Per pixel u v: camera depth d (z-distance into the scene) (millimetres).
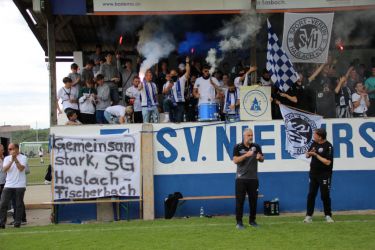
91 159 11828
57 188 11758
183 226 10180
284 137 12094
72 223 11664
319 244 8062
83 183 11773
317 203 12094
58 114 13250
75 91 13156
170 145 12016
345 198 12055
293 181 12047
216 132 12070
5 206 11219
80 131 11906
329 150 10031
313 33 12422
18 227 11172
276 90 12719
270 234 8953
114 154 11859
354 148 12133
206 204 12031
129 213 11992
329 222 10164
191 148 12031
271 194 12016
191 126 12055
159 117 13008
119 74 13961
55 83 12547
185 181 11992
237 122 12094
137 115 12945
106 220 11922
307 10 12664
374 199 12062
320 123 12148
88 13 12539
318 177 10141
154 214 11852
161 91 14281
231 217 11523
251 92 12141
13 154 11242
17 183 11258
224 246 8062
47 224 11672
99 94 12875
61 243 8781
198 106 12672
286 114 12125
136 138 11914
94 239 9047
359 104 12820
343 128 12156
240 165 9562
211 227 9898
